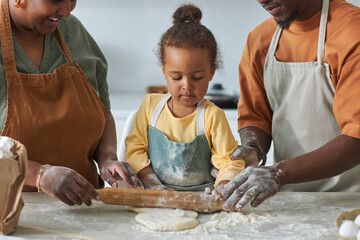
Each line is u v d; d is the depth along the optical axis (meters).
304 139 1.49
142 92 3.76
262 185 1.21
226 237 1.06
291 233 1.09
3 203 1.05
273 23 1.55
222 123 1.38
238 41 3.54
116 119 3.10
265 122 1.61
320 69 1.40
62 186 1.17
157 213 1.20
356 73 1.29
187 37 1.29
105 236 1.07
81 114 1.36
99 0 3.60
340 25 1.37
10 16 1.28
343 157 1.27
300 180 1.27
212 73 1.38
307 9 1.41
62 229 1.11
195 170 1.38
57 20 1.24
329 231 1.10
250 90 1.60
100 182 1.56
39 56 1.35
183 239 1.06
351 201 1.33
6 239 1.05
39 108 1.30
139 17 3.63
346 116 1.29
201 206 1.22
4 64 1.26
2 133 1.27
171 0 3.59
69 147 1.36
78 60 1.43
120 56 3.71
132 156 1.42
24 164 1.04
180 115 1.41
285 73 1.48
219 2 3.50
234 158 1.35
